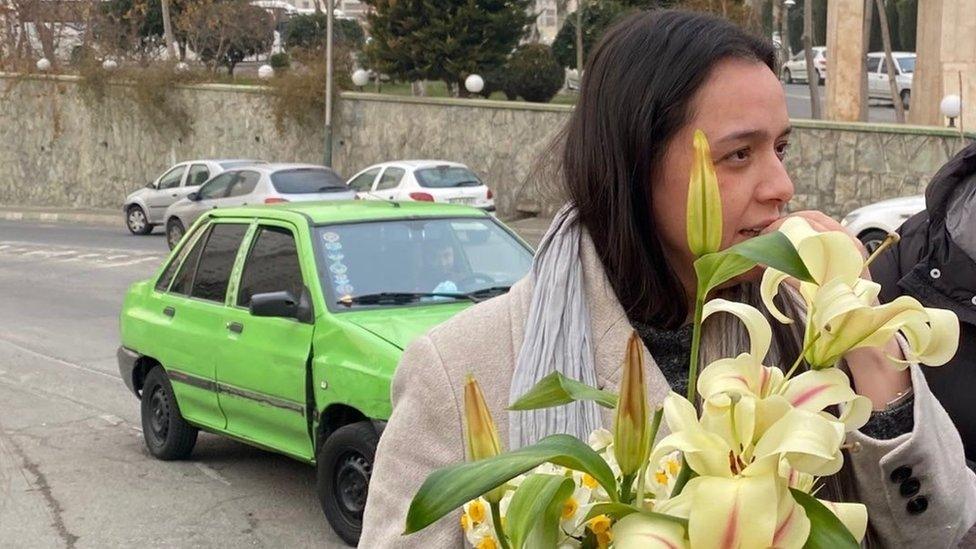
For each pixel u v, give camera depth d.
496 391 1.70
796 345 1.69
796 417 0.96
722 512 0.94
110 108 30.88
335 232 6.15
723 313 1.72
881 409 1.52
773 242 1.00
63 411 8.56
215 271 6.70
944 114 18.91
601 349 1.67
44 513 6.12
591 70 1.73
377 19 32.62
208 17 38.81
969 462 2.33
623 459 1.06
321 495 5.66
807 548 0.97
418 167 20.70
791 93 39.25
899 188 19.39
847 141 19.73
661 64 1.62
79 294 15.24
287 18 51.97
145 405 7.24
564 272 1.71
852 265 1.10
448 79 32.41
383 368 5.26
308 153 27.77
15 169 32.75
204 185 21.03
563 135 1.82
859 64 20.88
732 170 1.58
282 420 5.94
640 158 1.65
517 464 1.00
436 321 5.60
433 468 1.69
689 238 1.08
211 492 6.45
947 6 20.33
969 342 2.42
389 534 1.66
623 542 0.99
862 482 1.51
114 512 6.13
